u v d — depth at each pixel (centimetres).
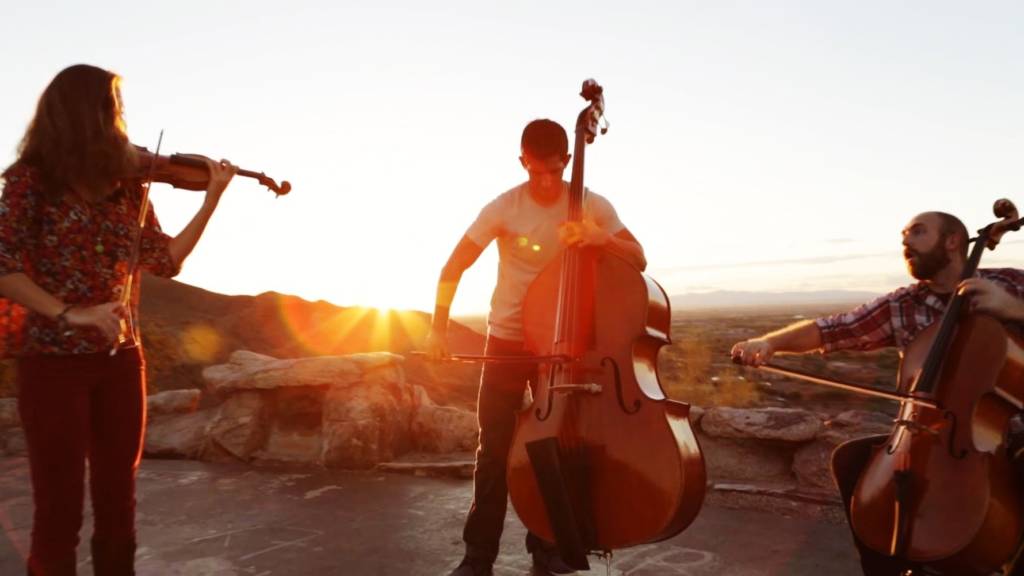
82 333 245
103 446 259
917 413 257
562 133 335
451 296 348
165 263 269
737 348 297
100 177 243
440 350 342
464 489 500
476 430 588
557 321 309
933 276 283
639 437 288
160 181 266
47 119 237
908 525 247
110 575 263
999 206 271
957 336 259
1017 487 245
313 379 582
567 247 315
